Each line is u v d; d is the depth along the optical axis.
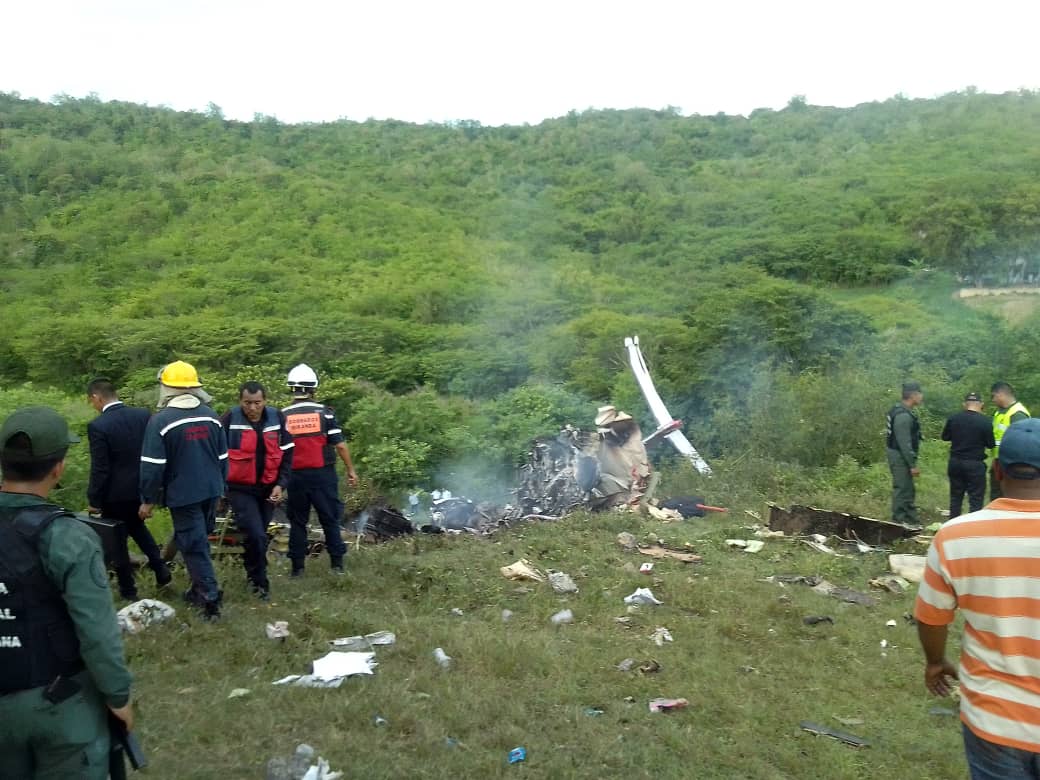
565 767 3.88
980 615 2.67
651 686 4.89
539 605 6.33
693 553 8.09
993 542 2.67
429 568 7.17
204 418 5.53
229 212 62.94
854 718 4.68
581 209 71.75
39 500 2.58
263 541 6.16
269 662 4.94
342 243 58.06
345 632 5.50
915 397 9.38
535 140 97.38
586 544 8.20
